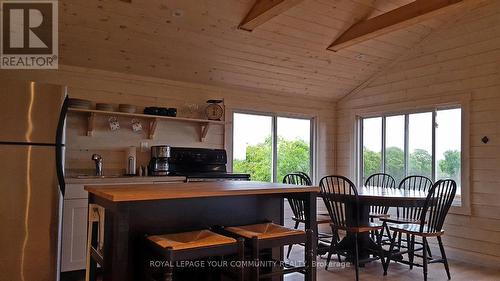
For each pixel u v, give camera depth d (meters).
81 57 3.72
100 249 2.20
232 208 2.54
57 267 2.85
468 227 4.04
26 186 2.71
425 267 3.24
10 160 2.67
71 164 3.78
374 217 4.12
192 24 3.58
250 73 4.58
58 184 2.84
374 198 3.35
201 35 3.76
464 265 3.86
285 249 4.32
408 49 4.74
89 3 3.12
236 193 2.19
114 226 1.89
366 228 3.39
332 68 4.83
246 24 3.62
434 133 4.47
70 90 3.79
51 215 2.80
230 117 4.84
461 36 4.20
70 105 3.57
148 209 2.20
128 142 4.11
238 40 3.93
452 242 4.15
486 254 3.87
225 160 4.65
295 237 2.27
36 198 2.75
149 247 2.03
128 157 3.97
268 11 3.31
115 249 1.86
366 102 5.33
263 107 5.11
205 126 4.57
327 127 5.73
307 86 5.16
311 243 2.34
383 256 3.58
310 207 2.52
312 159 5.65
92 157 3.73
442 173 4.37
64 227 3.18
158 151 4.09
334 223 3.53
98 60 3.82
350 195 3.41
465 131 4.10
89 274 2.31
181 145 4.47
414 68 4.69
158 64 4.08
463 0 3.05
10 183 2.67
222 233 2.34
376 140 5.27
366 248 3.79
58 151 2.83
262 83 4.87
